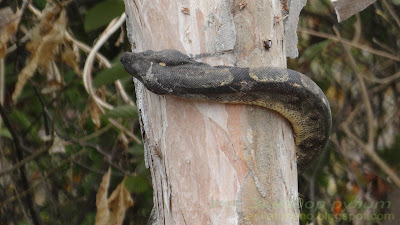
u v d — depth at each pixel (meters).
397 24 13.02
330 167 12.51
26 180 11.91
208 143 6.18
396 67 13.15
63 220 12.18
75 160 12.13
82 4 11.88
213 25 6.25
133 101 11.74
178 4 6.31
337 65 12.84
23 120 12.02
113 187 11.92
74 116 12.16
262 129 6.27
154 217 8.51
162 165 6.46
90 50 11.06
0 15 11.23
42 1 11.80
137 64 6.33
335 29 12.34
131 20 6.78
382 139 12.86
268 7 6.40
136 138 11.00
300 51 12.62
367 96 12.48
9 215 12.07
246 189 6.16
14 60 12.03
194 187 6.23
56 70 11.54
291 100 6.36
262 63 6.31
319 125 6.94
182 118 6.27
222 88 6.04
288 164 6.50
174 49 6.32
